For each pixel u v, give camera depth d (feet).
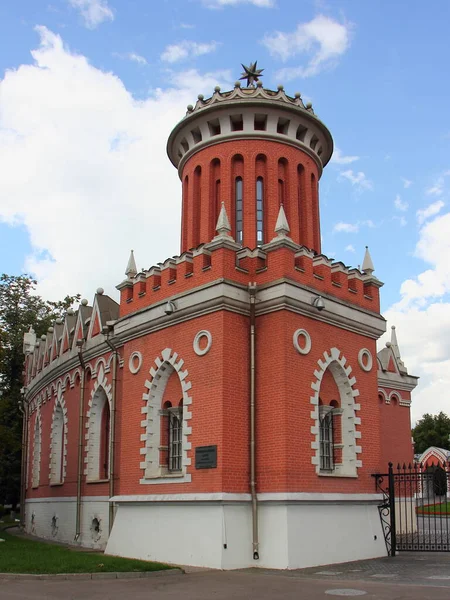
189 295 73.00
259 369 70.38
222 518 63.87
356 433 76.02
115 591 47.57
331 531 68.59
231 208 91.04
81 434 96.99
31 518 120.57
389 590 46.98
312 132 96.89
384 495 77.51
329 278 77.25
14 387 159.33
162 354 76.48
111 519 83.10
